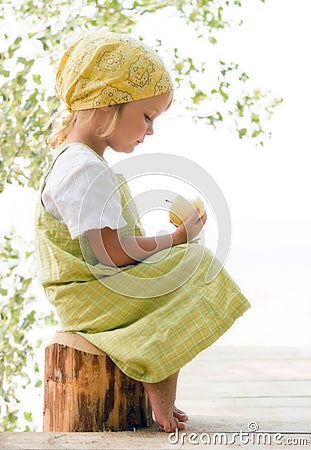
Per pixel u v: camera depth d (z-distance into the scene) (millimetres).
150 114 1787
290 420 1870
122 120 1765
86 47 1780
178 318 1658
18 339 2604
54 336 1750
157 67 1778
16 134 2562
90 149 1735
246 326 5211
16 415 2639
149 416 1766
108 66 1748
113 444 1551
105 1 2598
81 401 1690
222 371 3705
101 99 1741
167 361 1632
